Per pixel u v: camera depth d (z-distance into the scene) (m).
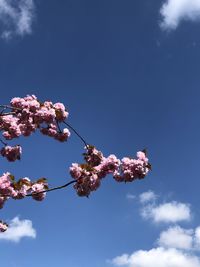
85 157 1.55
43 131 1.67
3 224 1.97
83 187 1.51
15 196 1.53
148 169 1.53
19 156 1.65
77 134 1.56
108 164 1.51
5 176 1.54
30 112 1.56
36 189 1.54
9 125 1.63
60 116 1.59
